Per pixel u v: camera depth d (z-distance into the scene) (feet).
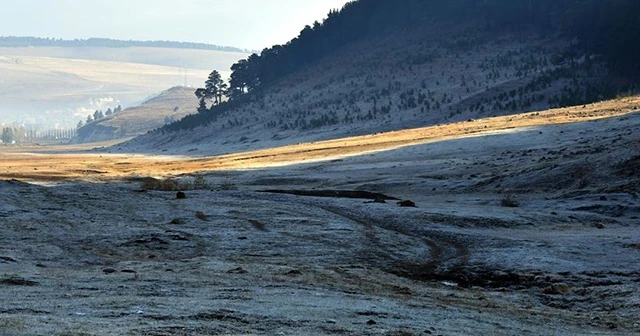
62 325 51.44
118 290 78.38
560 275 107.45
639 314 85.81
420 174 286.46
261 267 106.22
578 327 77.25
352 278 103.04
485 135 364.38
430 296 92.07
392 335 58.29
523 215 165.58
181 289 81.05
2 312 58.44
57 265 107.76
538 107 655.35
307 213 165.78
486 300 93.20
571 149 280.10
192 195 197.16
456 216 161.17
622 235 140.67
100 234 134.62
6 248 117.08
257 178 320.09
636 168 215.92
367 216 167.73
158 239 130.52
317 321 62.13
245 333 54.19
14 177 334.03
